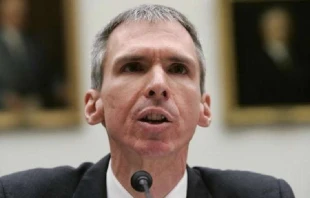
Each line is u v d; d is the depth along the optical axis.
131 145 3.69
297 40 9.87
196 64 3.81
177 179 3.94
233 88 9.76
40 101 9.58
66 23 9.55
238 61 9.77
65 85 9.57
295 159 9.89
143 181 3.63
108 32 3.87
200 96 3.90
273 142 9.87
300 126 9.91
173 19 3.83
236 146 9.80
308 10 9.88
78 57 9.55
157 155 3.69
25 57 9.57
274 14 9.82
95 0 9.59
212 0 9.71
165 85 3.60
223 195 4.19
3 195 4.06
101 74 3.90
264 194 4.21
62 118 9.55
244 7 9.77
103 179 4.09
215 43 9.71
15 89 9.55
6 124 9.52
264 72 9.82
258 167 9.83
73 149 9.61
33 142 9.57
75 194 4.08
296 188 9.88
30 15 9.57
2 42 9.55
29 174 4.19
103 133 9.66
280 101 9.86
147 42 3.72
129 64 3.72
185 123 3.71
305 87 9.88
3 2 9.54
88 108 3.99
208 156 9.77
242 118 9.77
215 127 9.78
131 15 3.83
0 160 9.51
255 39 9.80
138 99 3.67
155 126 3.65
